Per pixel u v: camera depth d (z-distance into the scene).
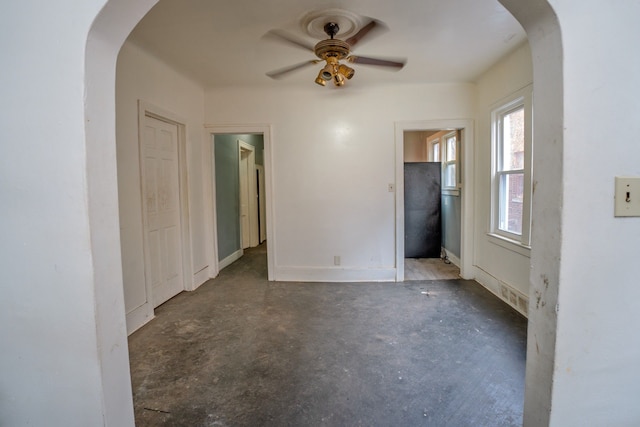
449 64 3.25
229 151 5.13
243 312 3.11
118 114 2.60
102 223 0.95
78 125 0.89
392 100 3.92
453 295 3.49
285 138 4.04
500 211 3.51
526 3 0.88
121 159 2.62
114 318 1.00
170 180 3.51
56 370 0.97
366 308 3.17
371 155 3.99
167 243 3.46
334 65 2.41
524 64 2.83
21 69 0.90
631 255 0.89
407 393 1.87
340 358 2.26
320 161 4.03
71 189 0.91
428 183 5.25
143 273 2.87
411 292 3.62
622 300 0.90
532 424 1.01
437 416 1.68
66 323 0.95
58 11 0.87
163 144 3.37
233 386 1.96
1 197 0.93
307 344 2.47
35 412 0.99
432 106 3.88
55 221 0.92
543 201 0.94
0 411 1.00
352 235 4.07
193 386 1.96
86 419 0.98
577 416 0.93
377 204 4.02
